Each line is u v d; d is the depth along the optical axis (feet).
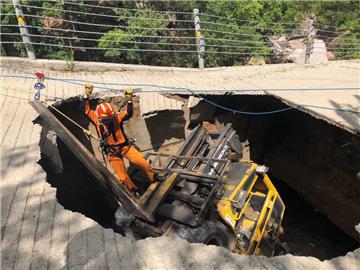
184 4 45.73
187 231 17.88
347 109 22.31
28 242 11.79
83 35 40.50
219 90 27.09
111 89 25.75
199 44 34.58
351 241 29.78
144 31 39.32
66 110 24.57
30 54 29.40
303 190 32.68
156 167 22.62
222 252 11.34
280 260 11.18
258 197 22.59
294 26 53.98
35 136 19.03
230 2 47.14
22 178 15.28
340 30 59.16
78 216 13.05
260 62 46.62
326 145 29.22
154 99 26.48
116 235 12.10
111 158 20.54
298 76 31.76
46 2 35.94
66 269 10.71
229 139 23.30
